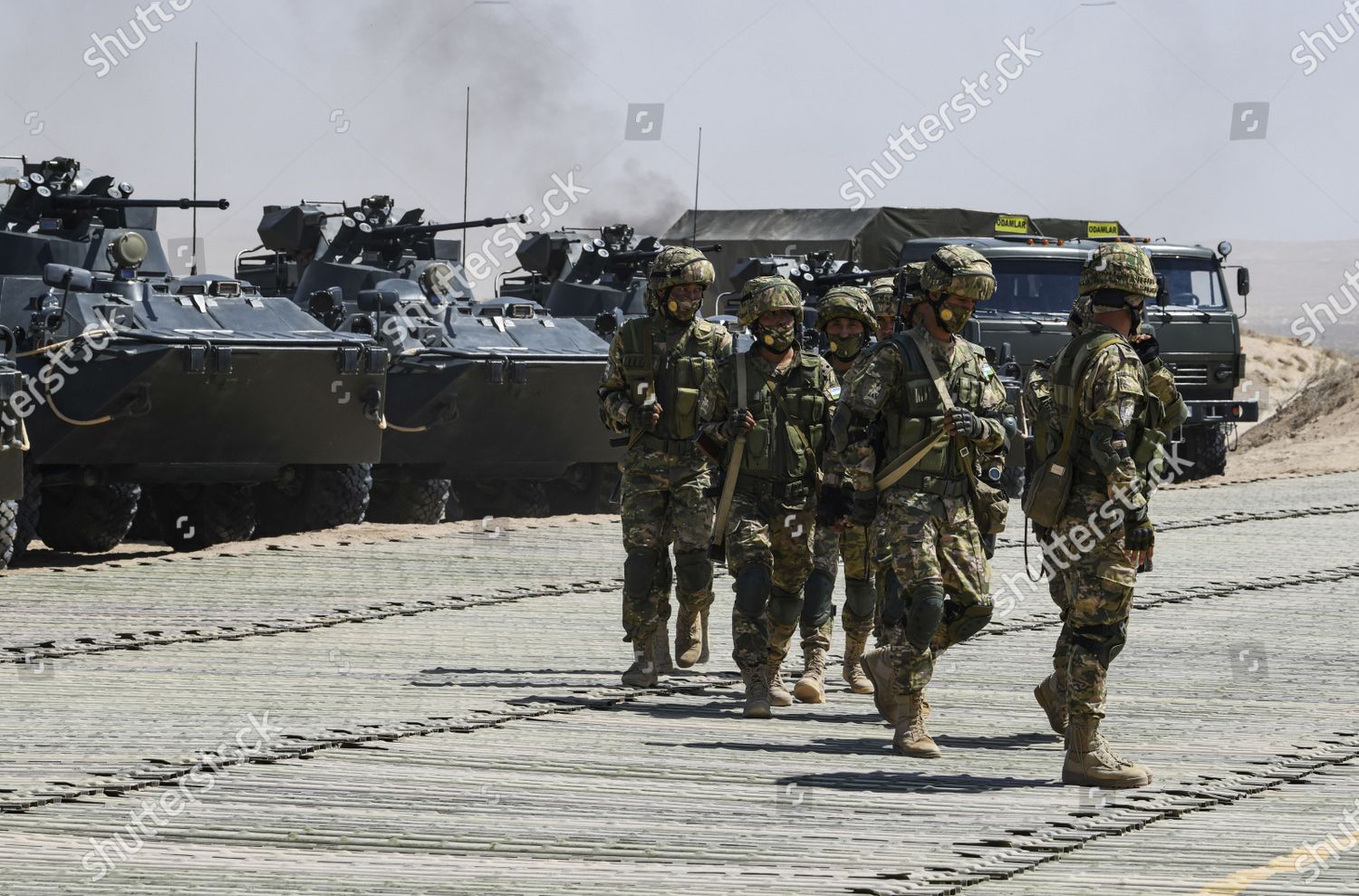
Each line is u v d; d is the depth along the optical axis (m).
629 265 91.44
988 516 29.14
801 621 34.28
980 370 29.03
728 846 22.75
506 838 23.12
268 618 44.53
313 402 64.75
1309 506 77.56
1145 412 26.20
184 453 63.66
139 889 20.59
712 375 32.53
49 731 30.41
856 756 29.00
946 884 20.98
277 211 84.81
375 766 27.88
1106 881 21.27
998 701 34.47
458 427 73.19
